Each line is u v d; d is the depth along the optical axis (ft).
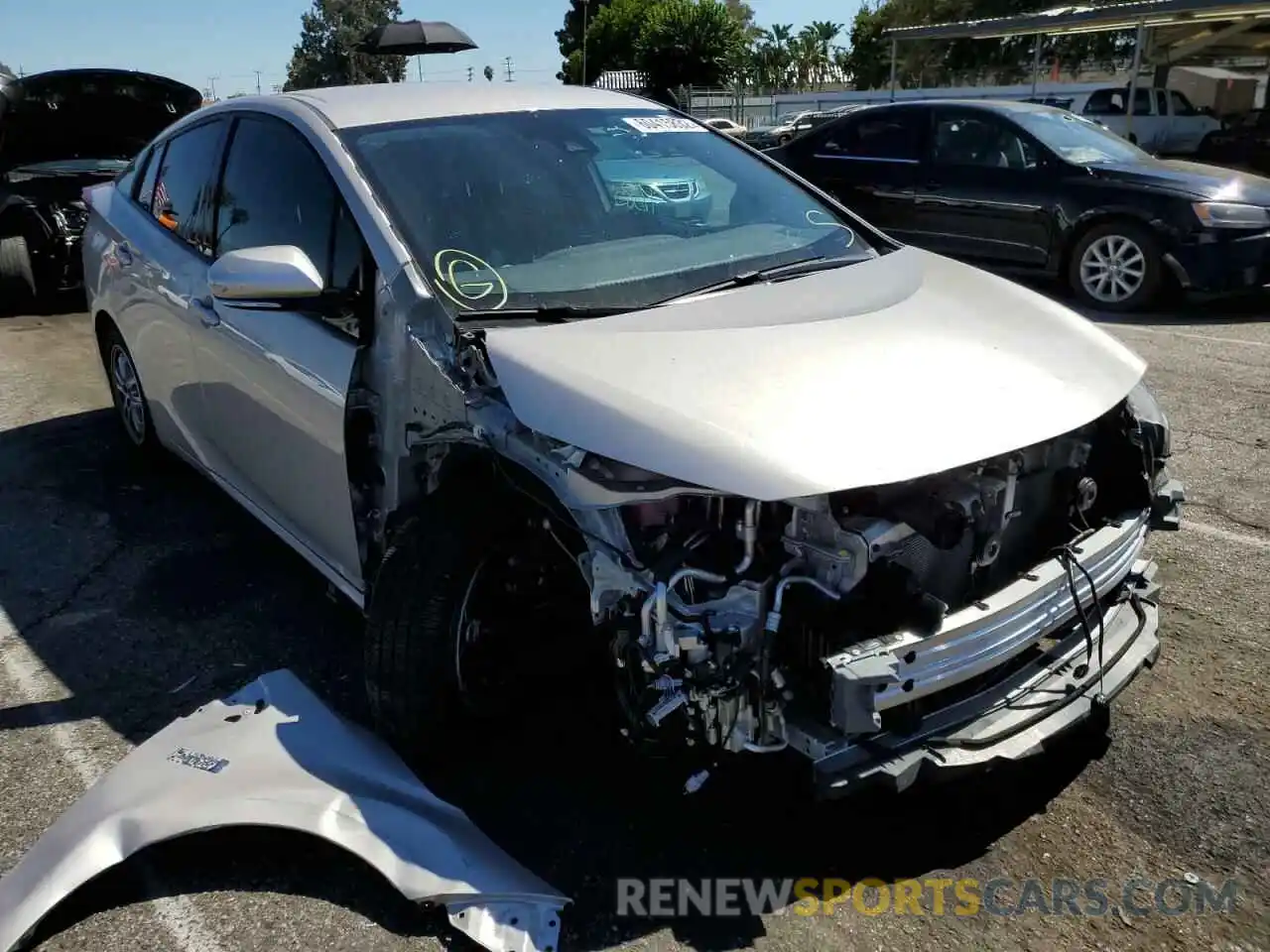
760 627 7.11
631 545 7.43
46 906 7.77
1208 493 15.30
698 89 152.25
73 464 17.52
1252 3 46.60
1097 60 89.61
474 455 8.67
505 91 12.19
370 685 9.03
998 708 8.00
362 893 8.06
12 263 28.73
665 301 9.39
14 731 10.34
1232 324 25.67
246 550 14.17
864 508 7.31
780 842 8.66
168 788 8.65
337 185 10.12
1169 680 10.78
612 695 9.66
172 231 13.78
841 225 11.97
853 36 159.53
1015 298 10.34
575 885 8.22
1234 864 8.37
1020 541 8.39
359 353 9.43
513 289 9.34
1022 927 7.79
